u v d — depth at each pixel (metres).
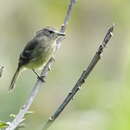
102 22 18.81
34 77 13.89
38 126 11.77
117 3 18.36
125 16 18.31
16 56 17.67
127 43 17.86
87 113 11.35
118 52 17.73
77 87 5.09
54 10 18.50
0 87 14.66
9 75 15.69
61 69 17.36
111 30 5.06
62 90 16.11
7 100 12.83
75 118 11.20
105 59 17.45
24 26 18.58
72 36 18.98
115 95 12.11
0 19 18.34
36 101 14.78
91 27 19.00
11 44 18.12
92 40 19.06
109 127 10.91
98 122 10.78
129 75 13.21
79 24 18.98
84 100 12.98
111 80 14.40
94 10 18.84
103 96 12.59
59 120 11.16
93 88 13.44
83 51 18.94
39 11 18.58
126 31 18.16
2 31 18.30
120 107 11.52
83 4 18.80
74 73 17.42
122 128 11.08
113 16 18.52
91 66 5.09
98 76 15.38
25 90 13.49
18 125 5.14
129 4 18.28
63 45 18.78
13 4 18.56
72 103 13.00
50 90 15.89
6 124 5.06
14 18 18.52
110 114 11.24
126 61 15.59
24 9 18.58
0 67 5.07
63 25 7.37
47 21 18.55
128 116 11.26
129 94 12.02
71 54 18.73
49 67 7.73
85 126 10.69
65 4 18.45
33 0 18.55
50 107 15.05
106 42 5.07
